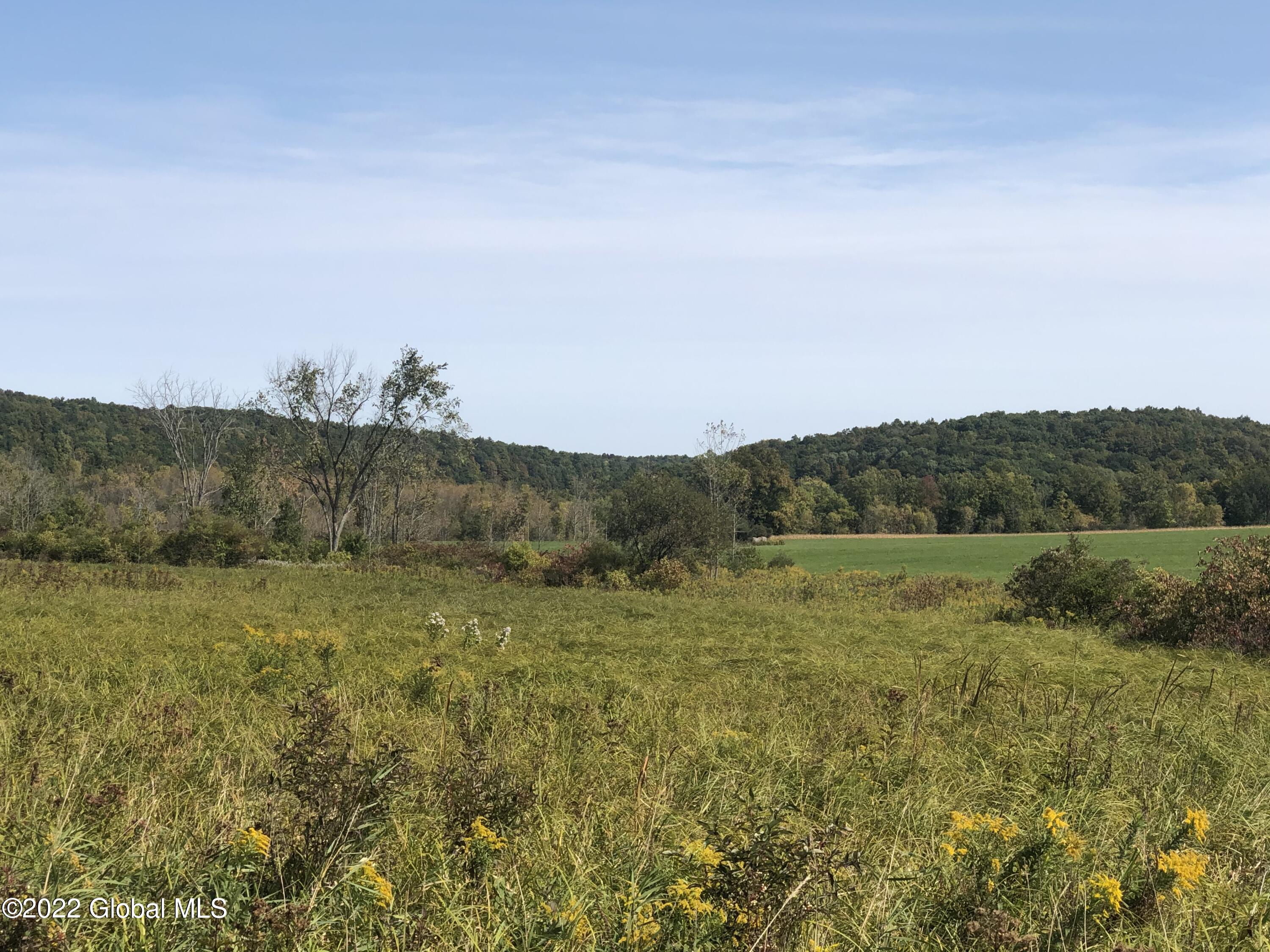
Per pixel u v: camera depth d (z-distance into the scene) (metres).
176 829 4.48
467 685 9.21
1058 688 9.80
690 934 3.40
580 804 5.27
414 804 4.91
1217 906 4.05
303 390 47.34
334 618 16.47
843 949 3.63
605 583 31.41
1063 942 3.53
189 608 16.67
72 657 10.23
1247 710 8.57
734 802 5.43
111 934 3.30
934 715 8.01
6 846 4.04
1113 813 5.24
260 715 7.48
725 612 19.73
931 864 4.37
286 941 3.23
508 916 3.69
